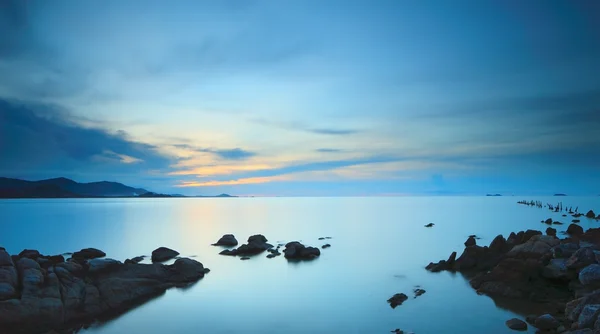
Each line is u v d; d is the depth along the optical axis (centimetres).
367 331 2439
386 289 3391
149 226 9669
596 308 2098
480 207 18138
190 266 3916
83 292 2781
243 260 4925
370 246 6006
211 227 9469
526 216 11831
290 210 17850
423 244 6181
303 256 5053
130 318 2695
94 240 7031
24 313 2356
